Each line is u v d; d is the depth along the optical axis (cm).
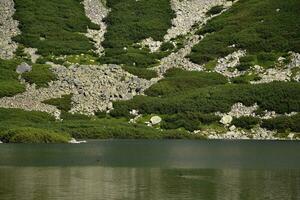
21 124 15650
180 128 16988
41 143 13800
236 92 18512
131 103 18500
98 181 7638
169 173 8556
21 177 7944
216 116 17312
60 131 15125
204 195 6612
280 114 17125
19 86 19688
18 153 11238
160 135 16012
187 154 11512
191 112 17550
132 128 16300
